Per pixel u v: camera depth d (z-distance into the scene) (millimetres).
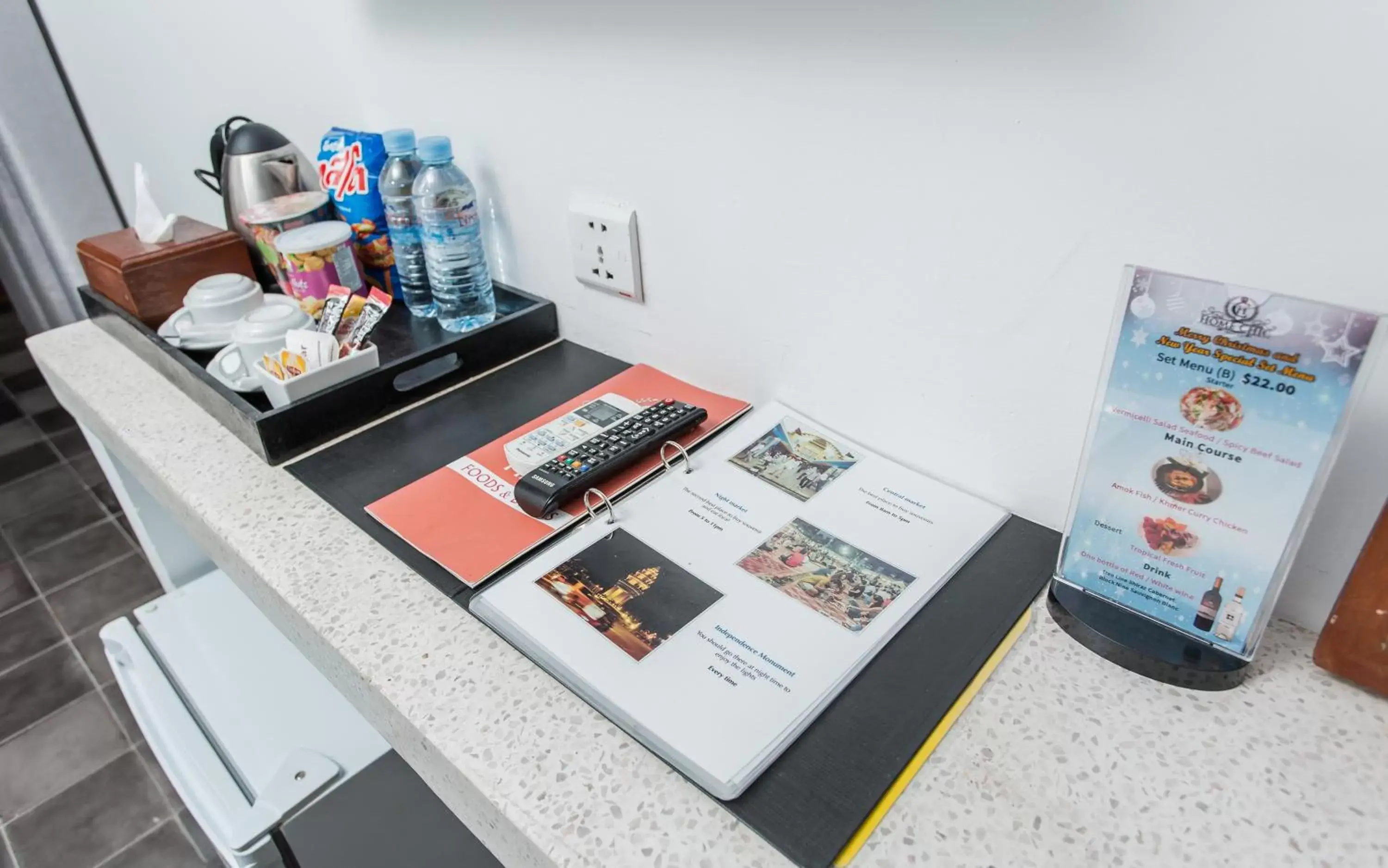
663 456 723
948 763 471
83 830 1299
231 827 765
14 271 2055
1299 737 473
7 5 1698
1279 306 419
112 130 1773
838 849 427
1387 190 426
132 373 976
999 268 583
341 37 1036
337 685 629
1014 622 563
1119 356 483
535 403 866
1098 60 485
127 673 959
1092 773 461
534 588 598
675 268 815
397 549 661
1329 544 516
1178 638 522
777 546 627
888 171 609
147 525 1243
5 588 1805
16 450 2295
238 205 1083
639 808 458
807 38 606
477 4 834
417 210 917
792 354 756
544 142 865
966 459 671
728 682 517
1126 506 518
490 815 478
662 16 687
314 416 796
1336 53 415
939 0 530
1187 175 482
